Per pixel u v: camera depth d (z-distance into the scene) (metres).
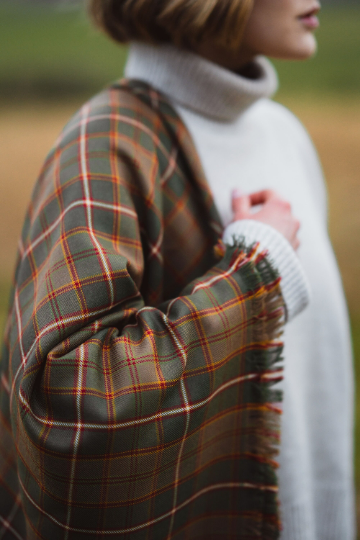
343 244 3.49
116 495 0.57
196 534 0.71
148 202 0.72
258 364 0.69
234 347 0.66
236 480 0.72
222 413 0.68
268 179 0.95
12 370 0.61
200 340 0.61
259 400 0.70
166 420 0.58
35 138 5.82
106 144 0.72
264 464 0.71
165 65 0.83
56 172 0.72
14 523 0.77
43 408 0.56
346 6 15.06
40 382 0.56
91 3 0.86
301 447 0.90
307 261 0.93
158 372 0.57
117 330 0.61
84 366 0.55
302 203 0.99
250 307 0.67
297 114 6.44
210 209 0.80
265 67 0.92
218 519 0.72
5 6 16.78
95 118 0.75
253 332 0.69
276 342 0.70
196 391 0.60
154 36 0.82
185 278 0.78
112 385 0.56
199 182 0.80
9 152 5.26
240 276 0.68
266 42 0.81
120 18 0.83
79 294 0.59
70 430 0.54
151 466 0.58
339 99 7.48
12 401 0.61
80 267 0.60
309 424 0.98
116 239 0.66
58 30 14.68
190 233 0.78
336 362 0.97
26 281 0.68
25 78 9.30
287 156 1.05
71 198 0.67
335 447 0.99
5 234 3.65
